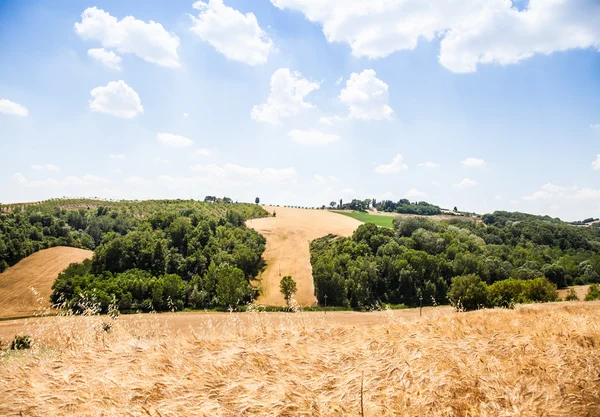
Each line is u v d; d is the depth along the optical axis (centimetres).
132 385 488
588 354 586
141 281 6406
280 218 13438
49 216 11519
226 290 6303
